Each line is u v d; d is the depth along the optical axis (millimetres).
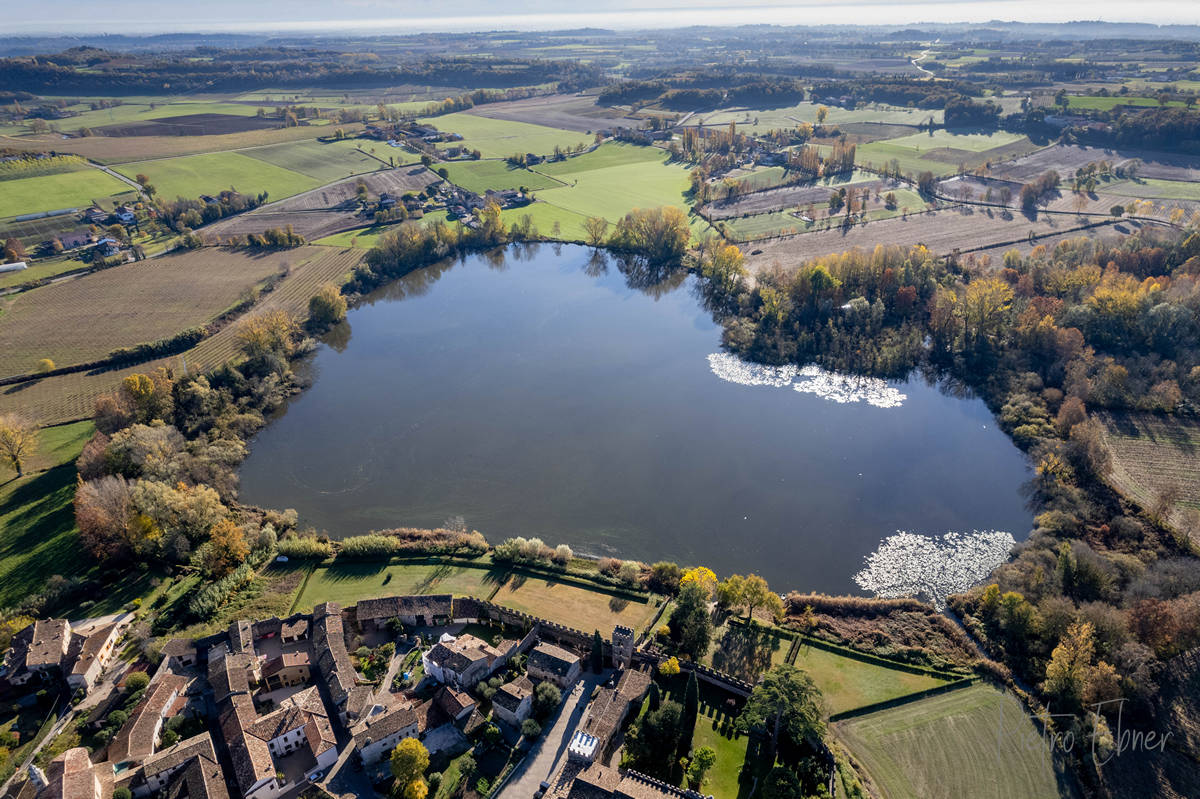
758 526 169625
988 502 176125
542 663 121062
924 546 162375
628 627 131500
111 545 152000
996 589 138250
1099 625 123375
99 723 112438
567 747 109938
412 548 157750
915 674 125938
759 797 102375
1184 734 109375
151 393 195000
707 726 114875
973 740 112250
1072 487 170875
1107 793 102938
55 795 95500
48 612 139125
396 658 127750
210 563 146875
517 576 150500
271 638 132000
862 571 155625
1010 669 125938
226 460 190250
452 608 136375
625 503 177875
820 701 109812
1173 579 132250
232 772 104938
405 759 100750
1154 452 179625
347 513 175500
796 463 192750
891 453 196875
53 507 167875
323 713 112000
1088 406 199375
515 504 177875
